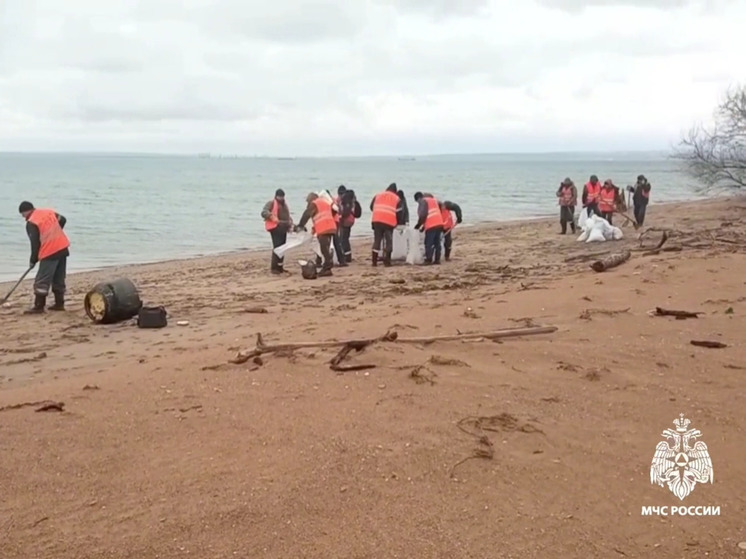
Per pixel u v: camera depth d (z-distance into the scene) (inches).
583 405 222.5
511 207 2025.1
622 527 152.8
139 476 175.8
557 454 187.0
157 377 263.7
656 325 324.8
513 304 396.8
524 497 164.4
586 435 199.5
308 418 210.7
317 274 640.4
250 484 169.5
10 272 795.4
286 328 377.4
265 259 857.5
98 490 168.9
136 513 157.6
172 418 215.0
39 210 480.4
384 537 147.4
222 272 719.7
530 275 599.2
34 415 221.1
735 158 1429.6
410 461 180.5
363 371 257.0
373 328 341.4
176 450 191.2
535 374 253.6
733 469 178.9
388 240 705.6
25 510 159.9
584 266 650.8
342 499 162.4
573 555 142.0
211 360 288.2
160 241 1161.4
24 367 329.4
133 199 2354.8
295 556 141.0
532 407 220.7
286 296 528.7
